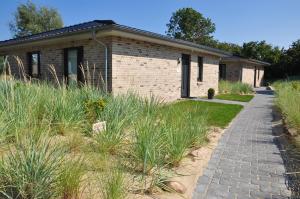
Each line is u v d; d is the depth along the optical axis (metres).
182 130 5.10
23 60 14.95
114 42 10.67
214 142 6.55
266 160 5.33
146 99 7.34
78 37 11.10
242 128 8.39
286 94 11.17
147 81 12.45
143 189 3.50
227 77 27.47
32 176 2.71
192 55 16.55
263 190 4.00
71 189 2.89
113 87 10.68
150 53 12.57
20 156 2.85
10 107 4.70
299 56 36.47
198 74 17.94
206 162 5.13
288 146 6.26
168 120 5.59
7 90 5.34
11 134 3.94
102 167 3.63
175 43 13.10
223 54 18.86
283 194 3.89
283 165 5.05
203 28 63.28
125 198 3.17
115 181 3.08
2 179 2.75
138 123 4.80
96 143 4.64
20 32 41.47
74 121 5.27
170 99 14.26
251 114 11.17
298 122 7.09
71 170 2.97
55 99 5.67
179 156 4.55
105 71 10.72
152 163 3.98
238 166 4.98
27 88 5.98
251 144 6.50
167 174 4.05
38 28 40.88
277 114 11.16
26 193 2.71
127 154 4.46
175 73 14.62
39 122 4.68
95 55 11.18
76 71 12.14
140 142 4.15
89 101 5.98
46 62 13.58
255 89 28.36
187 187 3.87
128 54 11.33
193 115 6.56
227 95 19.53
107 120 5.47
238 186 4.12
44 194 2.74
